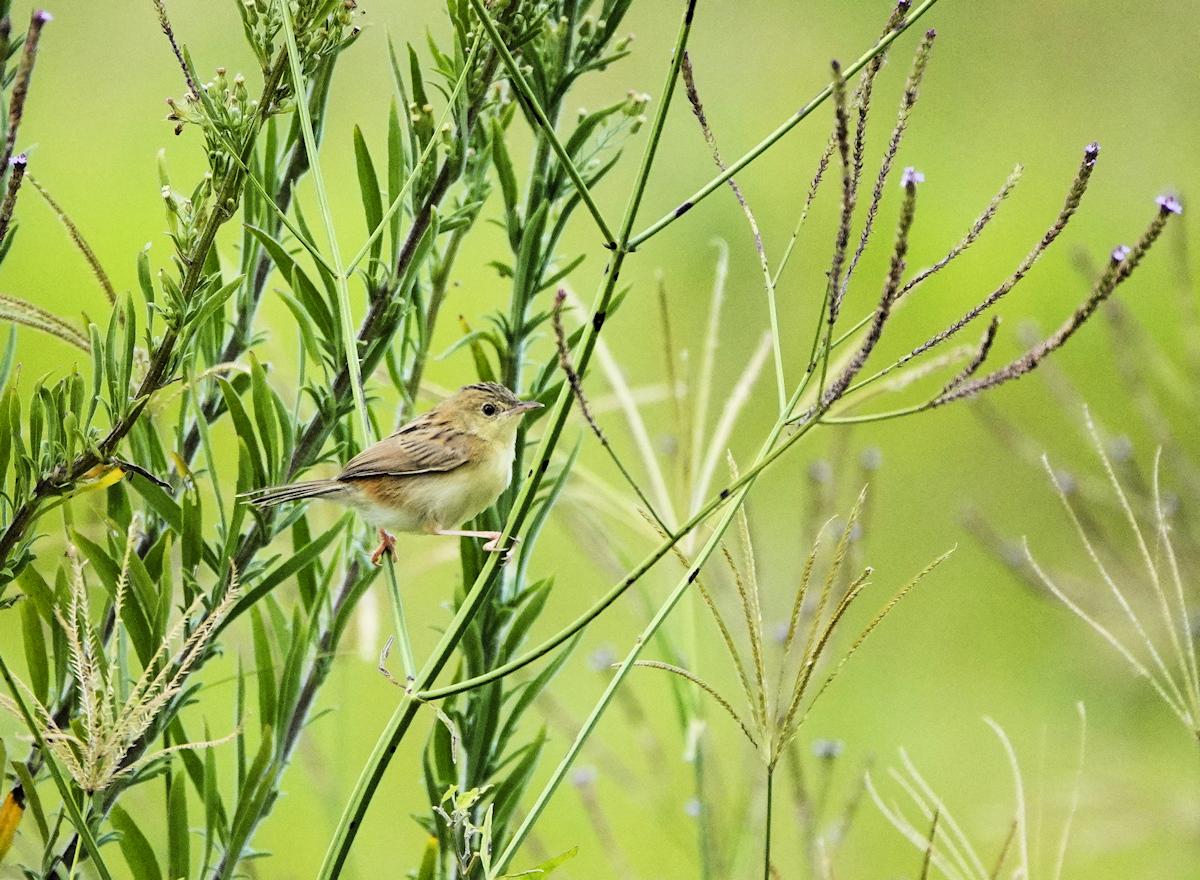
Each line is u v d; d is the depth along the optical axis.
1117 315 11.47
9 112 5.09
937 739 14.98
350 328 6.23
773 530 15.59
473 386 8.73
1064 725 14.73
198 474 6.76
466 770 6.82
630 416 7.92
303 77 6.00
